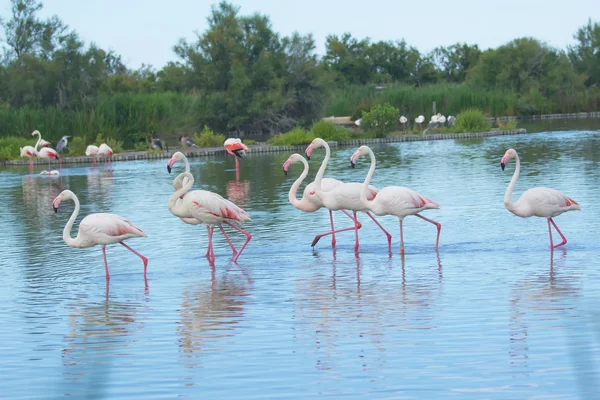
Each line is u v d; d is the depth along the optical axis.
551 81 69.00
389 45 90.38
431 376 6.88
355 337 8.06
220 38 52.28
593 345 7.43
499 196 17.72
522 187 18.88
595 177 20.12
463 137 42.22
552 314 8.52
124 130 46.66
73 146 40.09
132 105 47.38
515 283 9.98
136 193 21.81
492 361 7.16
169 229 15.41
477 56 93.75
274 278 10.95
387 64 89.06
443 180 21.39
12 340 8.51
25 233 15.62
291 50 55.09
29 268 12.29
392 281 10.45
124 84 61.59
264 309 9.33
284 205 18.00
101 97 48.31
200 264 12.11
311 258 12.21
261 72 52.72
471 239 13.09
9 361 7.81
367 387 6.70
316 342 7.97
